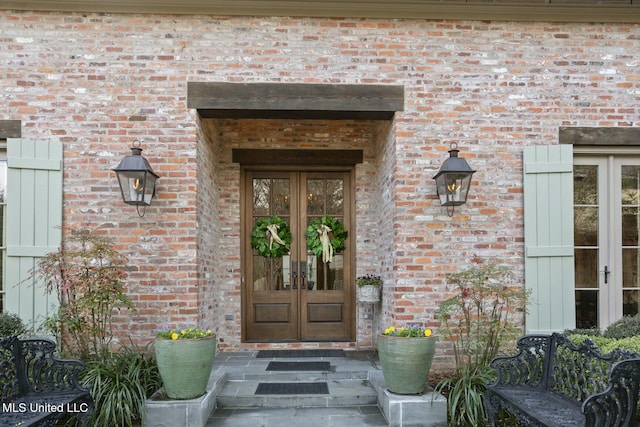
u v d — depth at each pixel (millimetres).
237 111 4664
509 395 3291
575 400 3139
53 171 4477
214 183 5453
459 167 4281
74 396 3271
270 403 4051
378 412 3924
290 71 4637
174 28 4602
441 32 4719
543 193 4656
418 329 3867
